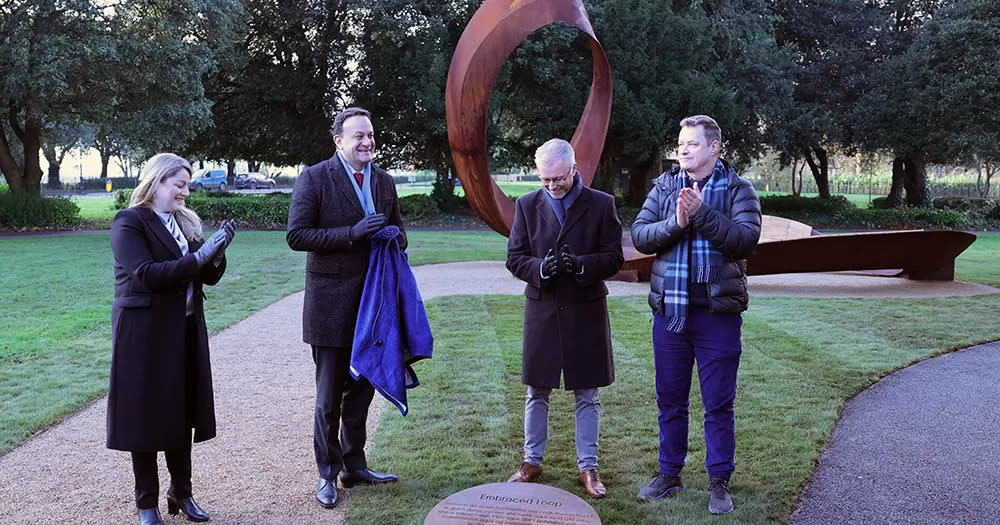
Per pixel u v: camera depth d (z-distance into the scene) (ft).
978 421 15.70
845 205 96.07
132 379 10.19
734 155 96.78
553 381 11.88
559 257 11.46
